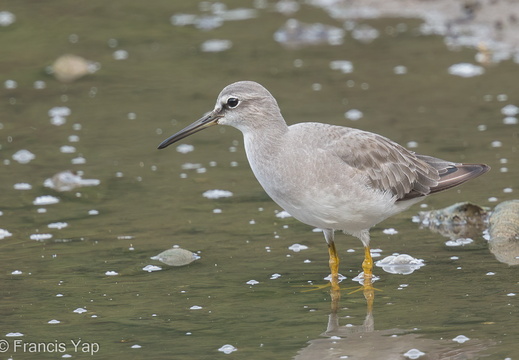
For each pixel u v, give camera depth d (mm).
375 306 10625
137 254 12367
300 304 10773
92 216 13711
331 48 21359
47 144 16703
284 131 11398
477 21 21750
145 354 9539
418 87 18609
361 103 17875
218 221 13492
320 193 11023
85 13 24531
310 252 12438
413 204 13055
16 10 24609
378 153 11391
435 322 10055
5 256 12305
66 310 10695
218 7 24938
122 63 20969
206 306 10766
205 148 16719
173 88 19312
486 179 14453
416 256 12102
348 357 9352
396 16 23156
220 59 20922
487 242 12500
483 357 9180
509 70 19188
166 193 14594
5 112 18219
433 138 15984
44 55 21484
